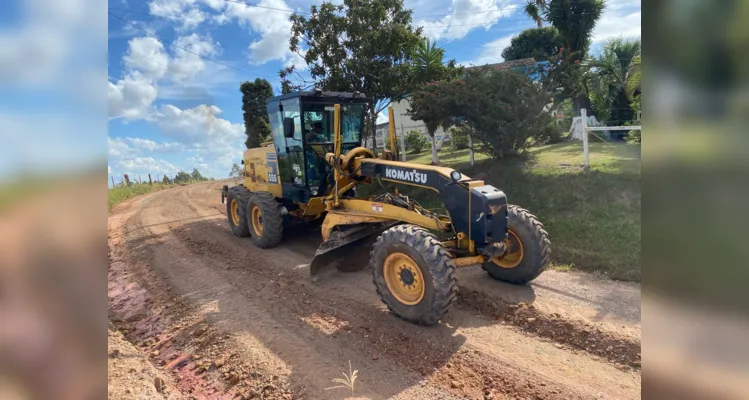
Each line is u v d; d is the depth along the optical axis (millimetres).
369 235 5398
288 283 5539
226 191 9039
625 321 3852
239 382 3443
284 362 3646
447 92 8984
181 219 10961
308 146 6613
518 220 4746
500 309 4297
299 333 4141
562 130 13781
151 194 18844
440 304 3832
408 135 16828
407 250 3992
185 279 6066
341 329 4160
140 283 6098
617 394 2977
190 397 3328
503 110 8562
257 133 24406
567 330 3801
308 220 7512
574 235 6070
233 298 5188
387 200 5254
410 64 10906
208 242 8172
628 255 5242
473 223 4195
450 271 3846
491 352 3590
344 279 5504
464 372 3336
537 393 3041
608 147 10570
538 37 27750
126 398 3230
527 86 8766
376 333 4020
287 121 6297
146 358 3959
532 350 3588
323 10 10742
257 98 24562
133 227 10289
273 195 7402
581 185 7547
